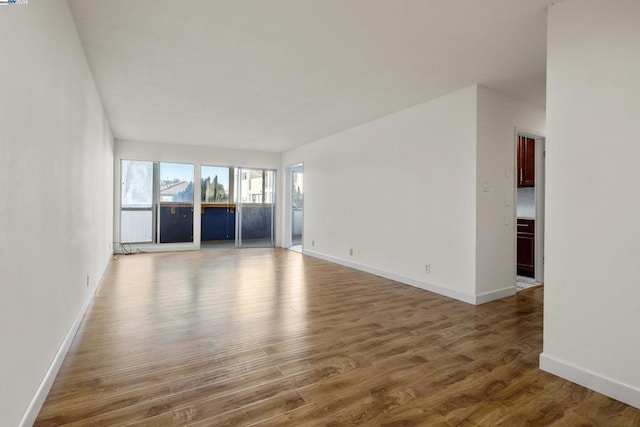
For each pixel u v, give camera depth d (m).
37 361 1.72
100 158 4.49
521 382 2.10
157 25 2.61
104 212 5.14
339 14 2.44
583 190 2.09
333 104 4.53
